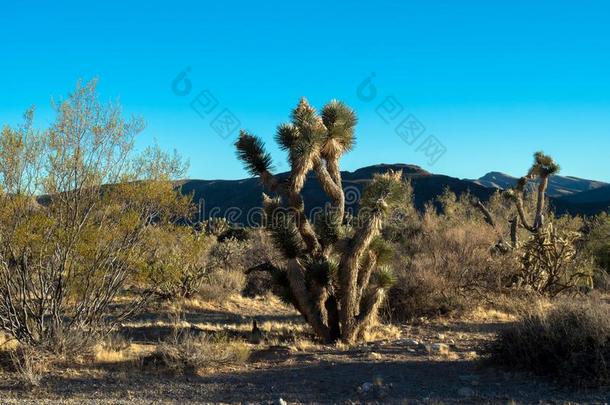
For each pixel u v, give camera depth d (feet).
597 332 23.91
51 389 25.53
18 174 29.76
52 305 30.71
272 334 39.58
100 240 31.37
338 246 36.55
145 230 33.42
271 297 62.03
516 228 69.82
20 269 30.09
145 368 28.84
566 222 90.38
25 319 30.07
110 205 32.01
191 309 53.47
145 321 45.01
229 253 68.54
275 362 30.53
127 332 39.50
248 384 26.23
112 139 31.86
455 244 53.26
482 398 22.74
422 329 41.52
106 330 33.58
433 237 56.80
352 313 36.40
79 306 31.60
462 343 35.29
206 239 36.83
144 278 33.50
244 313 53.78
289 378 27.04
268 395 24.44
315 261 37.58
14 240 29.40
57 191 30.35
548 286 54.13
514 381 24.93
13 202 29.53
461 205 95.50
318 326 36.55
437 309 45.91
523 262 54.24
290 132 36.78
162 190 33.22
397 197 36.47
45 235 30.14
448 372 27.22
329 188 37.37
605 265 72.95
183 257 35.47
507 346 27.12
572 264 56.44
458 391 23.66
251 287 63.93
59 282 30.37
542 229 56.18
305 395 24.32
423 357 30.76
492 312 46.60
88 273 31.17
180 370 28.07
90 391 25.29
